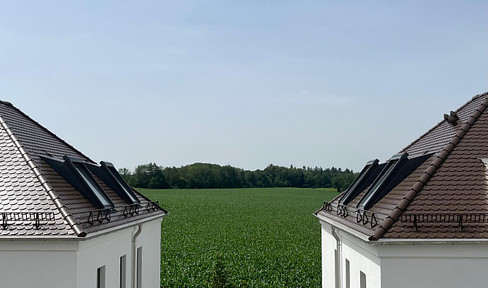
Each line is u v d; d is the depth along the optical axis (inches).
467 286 480.1
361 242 553.9
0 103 722.2
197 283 1282.0
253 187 6461.6
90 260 535.5
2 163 576.7
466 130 571.5
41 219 501.0
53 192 533.3
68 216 503.8
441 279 481.7
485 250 479.8
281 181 6692.9
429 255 482.0
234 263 1563.7
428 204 505.0
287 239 2161.7
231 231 2442.2
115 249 631.8
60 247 491.5
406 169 620.7
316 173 7135.8
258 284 1280.8
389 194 611.8
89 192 618.2
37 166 578.6
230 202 4119.1
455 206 503.2
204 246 1958.7
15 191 538.9
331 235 795.4
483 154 547.8
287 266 1489.9
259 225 2694.4
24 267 493.0
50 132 807.1
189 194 4889.3
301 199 4581.7
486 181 522.9
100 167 764.6
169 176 5821.9
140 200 840.9
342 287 695.7
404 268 483.5
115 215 639.1
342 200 769.6
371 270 523.8
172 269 1456.7
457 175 528.7
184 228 2544.3
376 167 747.4
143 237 788.0
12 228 493.4
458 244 477.1
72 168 626.2
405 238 477.1
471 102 730.2
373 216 522.9
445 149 553.0
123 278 681.6
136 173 5713.6
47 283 491.5
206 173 6122.1
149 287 832.9
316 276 1362.0
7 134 621.3
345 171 7066.9
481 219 490.0
